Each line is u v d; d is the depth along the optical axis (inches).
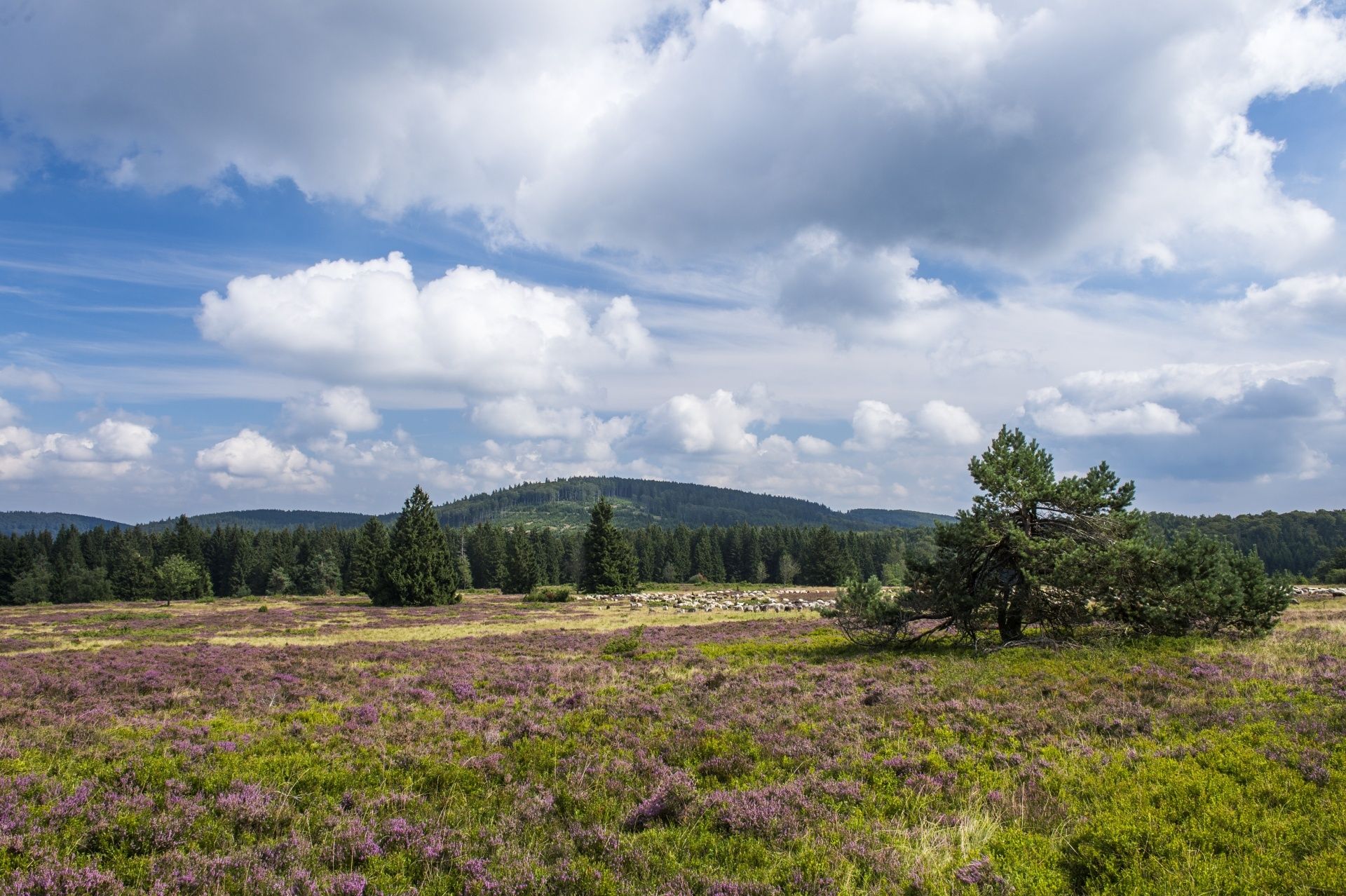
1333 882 231.5
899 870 265.1
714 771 401.4
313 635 1515.7
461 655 1038.4
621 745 466.3
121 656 996.6
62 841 291.0
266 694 687.7
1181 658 652.1
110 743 462.9
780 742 451.8
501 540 5049.2
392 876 270.8
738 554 5684.1
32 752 430.6
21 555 3964.1
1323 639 742.5
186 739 479.8
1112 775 356.8
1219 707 473.7
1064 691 553.6
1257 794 318.3
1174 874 246.5
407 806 351.9
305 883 252.7
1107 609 800.9
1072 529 840.3
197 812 326.0
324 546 4968.0
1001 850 284.8
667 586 4284.0
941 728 468.8
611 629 1545.3
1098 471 851.4
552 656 1014.4
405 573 2694.4
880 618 902.4
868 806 336.5
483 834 309.3
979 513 856.9
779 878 262.7
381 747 458.3
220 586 4805.6
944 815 319.0
